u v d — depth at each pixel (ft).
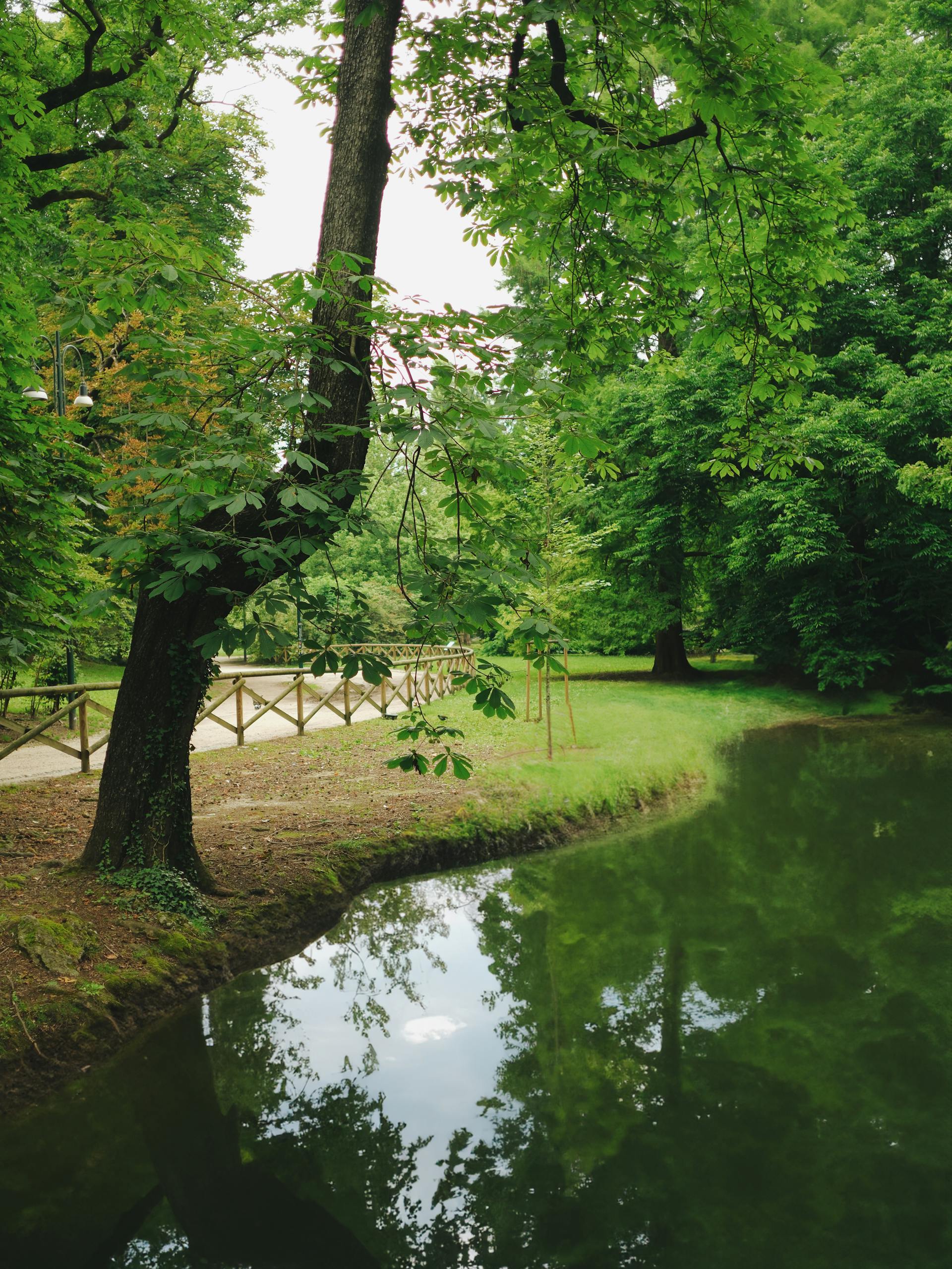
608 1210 12.03
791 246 21.99
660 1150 13.51
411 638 16.07
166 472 13.53
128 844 19.81
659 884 27.12
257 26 46.96
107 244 15.92
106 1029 15.79
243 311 20.66
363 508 15.72
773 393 24.03
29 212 29.60
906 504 56.70
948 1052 16.42
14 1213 12.17
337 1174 13.19
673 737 46.52
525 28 20.47
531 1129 14.16
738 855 30.22
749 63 17.63
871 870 28.43
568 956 21.66
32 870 20.10
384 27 19.02
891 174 61.41
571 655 112.57
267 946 20.18
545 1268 10.91
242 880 22.20
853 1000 18.79
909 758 48.26
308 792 31.63
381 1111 14.80
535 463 36.32
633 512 74.02
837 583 64.85
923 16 66.13
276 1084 15.60
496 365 14.93
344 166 18.70
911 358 62.03
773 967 20.68
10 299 22.31
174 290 16.72
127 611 48.60
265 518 17.29
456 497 15.37
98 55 37.19
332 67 23.80
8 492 22.18
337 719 51.62
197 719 20.84
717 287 23.72
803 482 58.29
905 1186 12.42
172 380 16.63
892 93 62.34
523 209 22.38
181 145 54.19
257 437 15.89
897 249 63.26
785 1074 15.79
